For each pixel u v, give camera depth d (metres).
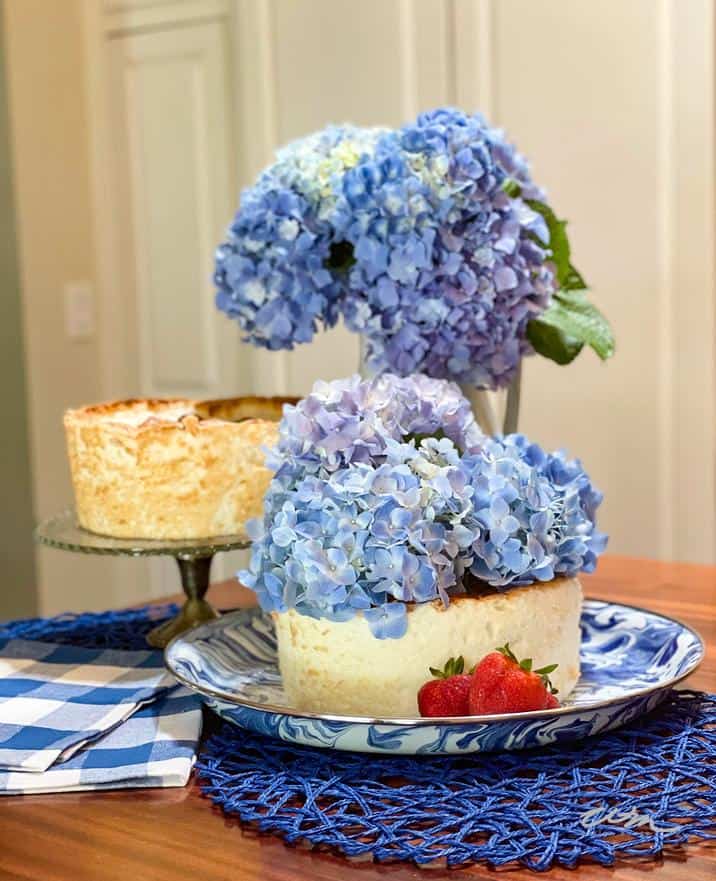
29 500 3.07
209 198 3.21
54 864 0.89
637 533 2.54
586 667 1.19
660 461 2.49
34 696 1.15
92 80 3.23
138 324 3.35
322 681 1.07
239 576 1.10
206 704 1.09
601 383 2.54
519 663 1.01
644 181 2.45
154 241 3.30
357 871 0.87
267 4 2.85
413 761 1.01
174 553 1.26
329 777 0.98
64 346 3.18
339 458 1.09
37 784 0.99
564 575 1.11
